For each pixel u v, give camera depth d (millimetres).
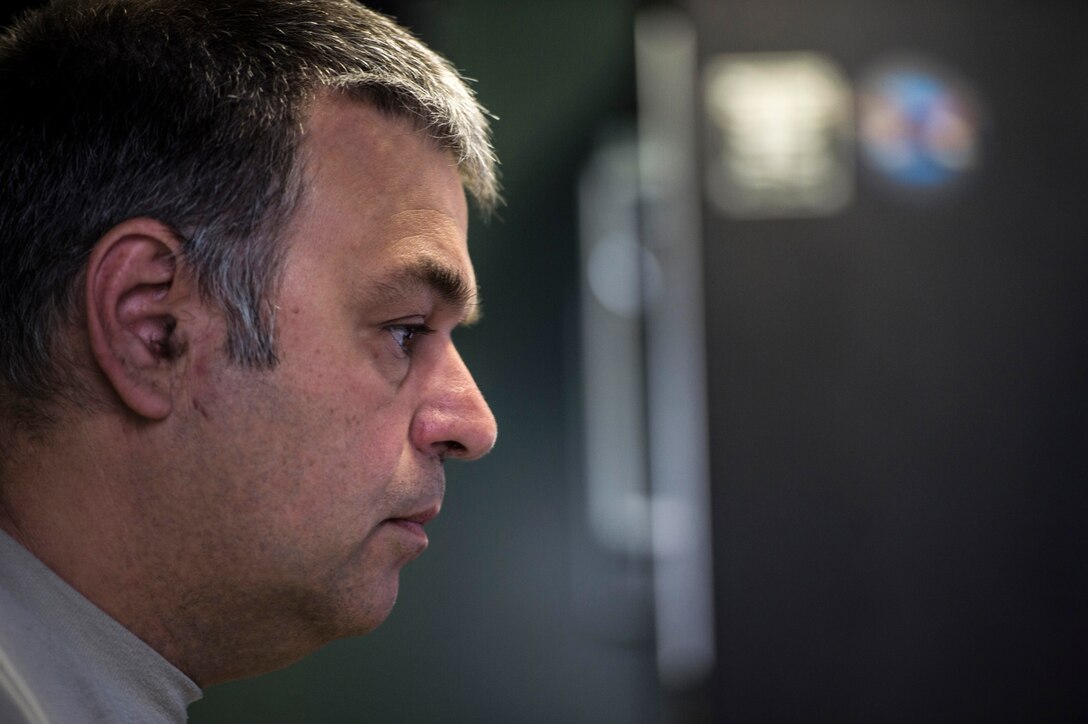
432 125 1361
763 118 4746
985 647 4773
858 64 4723
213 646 1323
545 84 5039
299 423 1261
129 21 1290
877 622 4805
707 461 4863
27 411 1241
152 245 1218
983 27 4691
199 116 1234
